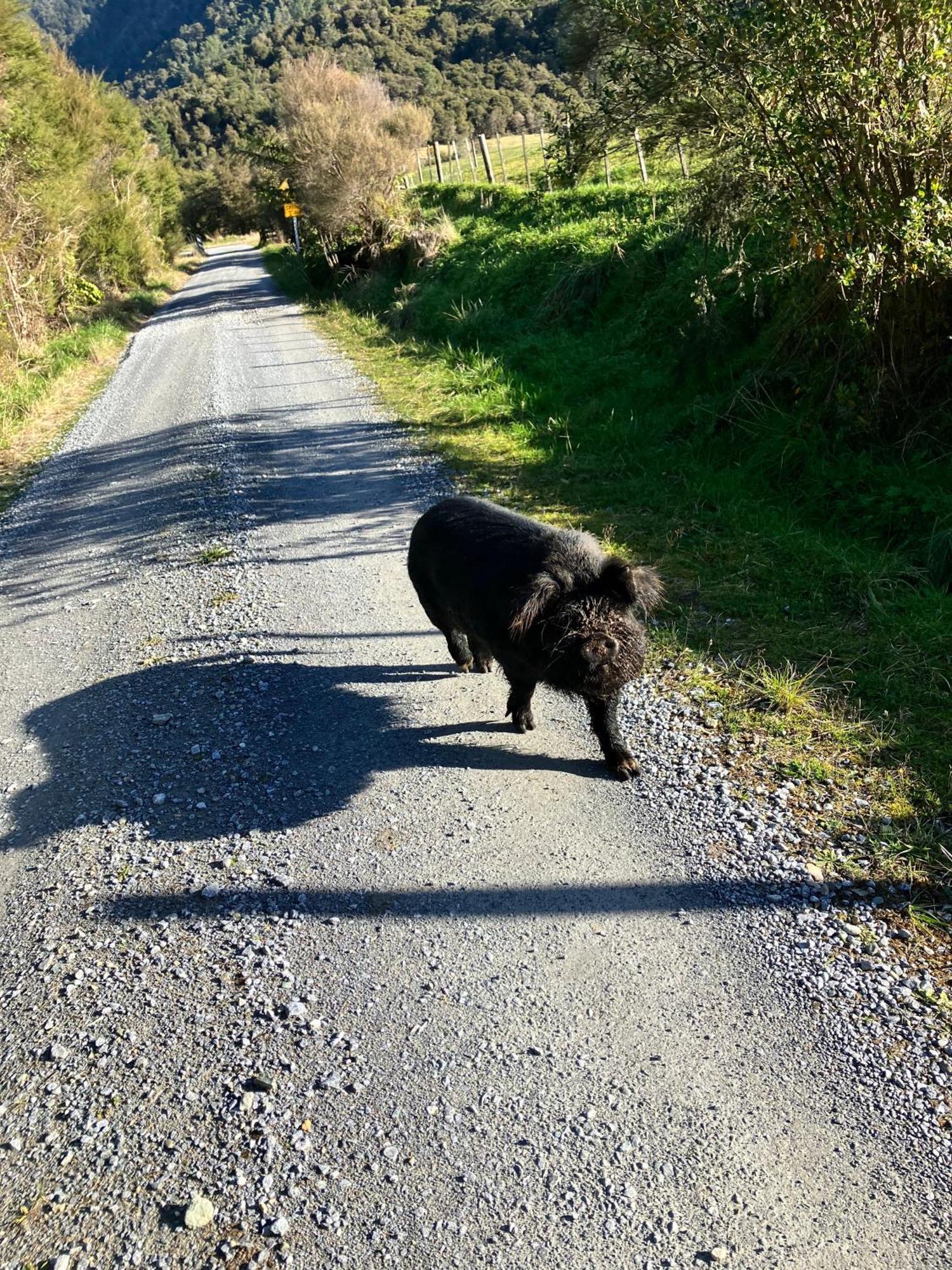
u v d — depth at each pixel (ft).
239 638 11.30
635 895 6.97
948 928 6.42
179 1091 5.95
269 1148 5.58
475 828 7.77
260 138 52.60
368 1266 5.03
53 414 27.81
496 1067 5.90
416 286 35.12
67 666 11.32
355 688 9.93
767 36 11.80
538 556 7.84
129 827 8.23
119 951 7.00
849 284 11.65
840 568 10.65
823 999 6.07
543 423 18.31
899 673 8.91
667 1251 4.98
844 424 12.91
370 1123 5.66
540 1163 5.39
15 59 36.99
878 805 7.44
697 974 6.33
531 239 29.81
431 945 6.75
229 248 127.03
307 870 7.52
